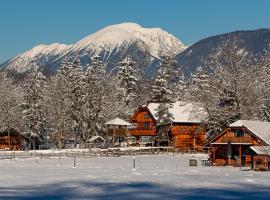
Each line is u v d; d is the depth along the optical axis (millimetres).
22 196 29703
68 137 111000
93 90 105625
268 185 36344
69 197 29453
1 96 104750
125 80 120500
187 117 105312
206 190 32938
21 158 78000
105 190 32625
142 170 54781
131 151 91250
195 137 104562
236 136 71438
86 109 104375
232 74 86000
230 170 57875
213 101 90812
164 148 96438
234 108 86062
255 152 63375
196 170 55469
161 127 103500
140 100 121688
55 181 39000
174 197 29609
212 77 90562
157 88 104250
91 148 95438
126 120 112438
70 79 108500
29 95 103438
